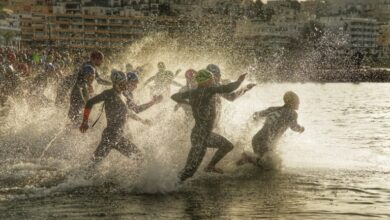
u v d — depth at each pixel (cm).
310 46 14388
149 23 15575
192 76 1234
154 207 723
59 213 692
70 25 15638
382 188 843
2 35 11881
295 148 1197
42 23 15750
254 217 679
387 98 3591
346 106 2738
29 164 986
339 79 8162
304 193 808
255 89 4419
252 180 893
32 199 761
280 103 2584
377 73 8412
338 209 721
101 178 876
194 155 889
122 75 945
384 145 1278
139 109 983
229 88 892
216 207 727
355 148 1224
